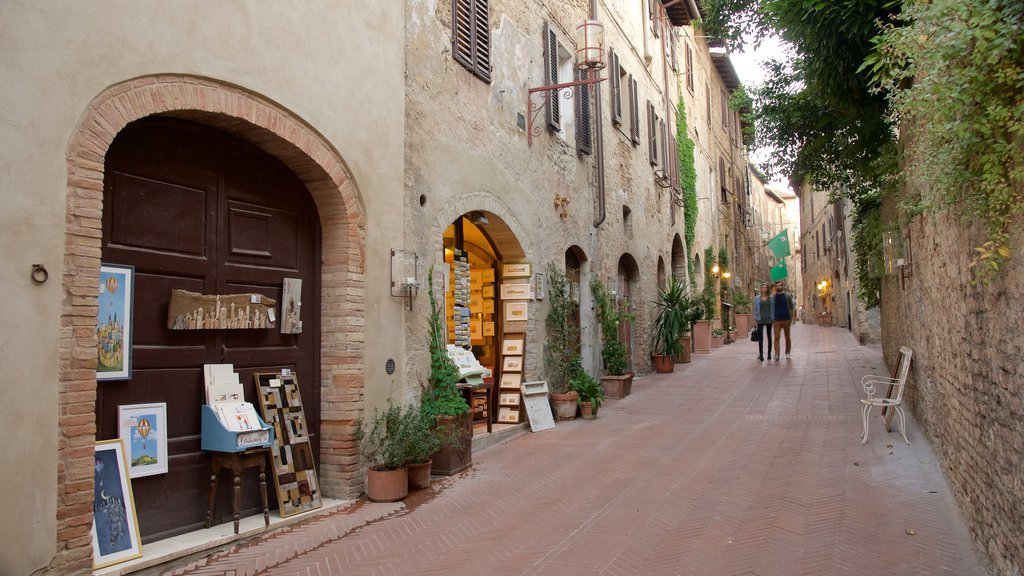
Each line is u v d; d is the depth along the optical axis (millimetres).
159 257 4922
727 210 29203
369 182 6535
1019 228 3209
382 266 6703
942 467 6109
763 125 10969
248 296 5457
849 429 8469
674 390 13023
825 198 35656
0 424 3469
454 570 4398
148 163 4875
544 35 11039
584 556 4574
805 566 4266
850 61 7988
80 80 3955
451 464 7039
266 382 5715
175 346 5023
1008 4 2895
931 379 6758
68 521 3775
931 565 4203
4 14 3594
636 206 15977
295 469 5684
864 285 15109
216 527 5121
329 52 6059
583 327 12516
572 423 10023
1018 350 3340
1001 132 3205
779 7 7840
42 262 3717
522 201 9969
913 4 3838
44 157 3752
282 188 6043
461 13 8414
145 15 4367
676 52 21203
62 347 3805
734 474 6574
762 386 12836
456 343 8875
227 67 4965
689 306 17297
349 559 4660
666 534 4961
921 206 4465
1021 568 3355
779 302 17375
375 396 6508
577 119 12234
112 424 4543
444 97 8000
